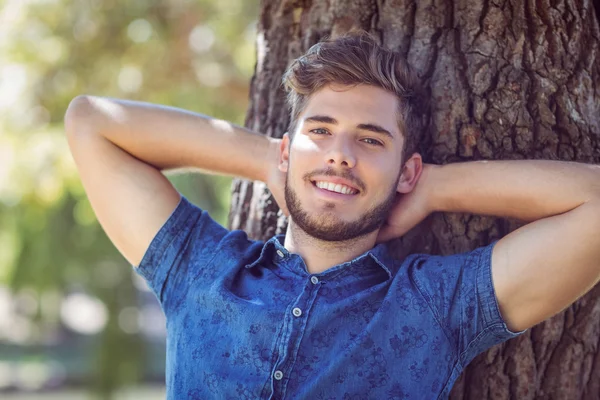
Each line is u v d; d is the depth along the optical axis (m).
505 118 2.62
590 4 2.71
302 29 2.86
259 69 3.00
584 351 2.66
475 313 2.36
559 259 2.29
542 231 2.32
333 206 2.39
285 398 2.29
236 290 2.47
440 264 2.44
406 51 2.69
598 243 2.27
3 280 12.02
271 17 2.97
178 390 2.40
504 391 2.64
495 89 2.62
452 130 2.64
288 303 2.38
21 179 8.09
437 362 2.34
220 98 8.79
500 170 2.45
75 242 11.70
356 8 2.74
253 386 2.30
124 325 13.17
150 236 2.58
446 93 2.65
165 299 2.57
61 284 12.62
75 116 2.66
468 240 2.64
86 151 2.63
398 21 2.70
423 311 2.36
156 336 18.33
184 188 11.82
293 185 2.45
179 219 2.60
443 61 2.66
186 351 2.42
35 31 8.20
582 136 2.63
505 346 2.64
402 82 2.50
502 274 2.34
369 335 2.32
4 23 8.20
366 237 2.49
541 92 2.62
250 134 2.71
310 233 2.43
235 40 8.20
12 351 18.31
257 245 2.60
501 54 2.63
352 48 2.47
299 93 2.50
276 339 2.33
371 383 2.29
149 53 8.27
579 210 2.30
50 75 8.28
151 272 2.58
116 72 8.31
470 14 2.64
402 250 2.69
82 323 19.70
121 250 2.65
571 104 2.63
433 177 2.55
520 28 2.63
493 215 2.49
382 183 2.42
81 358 18.00
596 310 2.66
